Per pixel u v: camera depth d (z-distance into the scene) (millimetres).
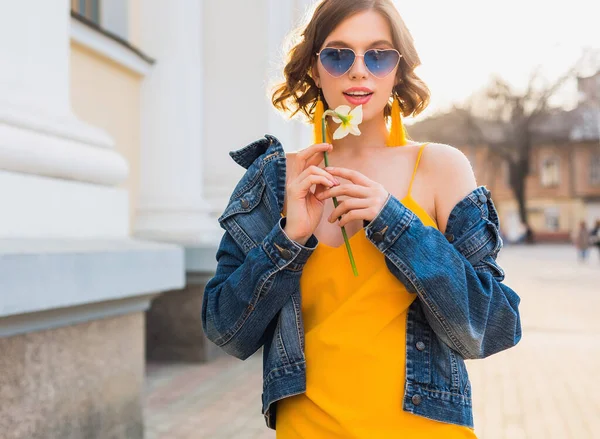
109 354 3350
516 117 52312
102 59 5973
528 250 46219
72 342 3084
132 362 3547
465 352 1364
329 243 1470
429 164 1485
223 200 7219
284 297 1413
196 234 6520
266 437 4164
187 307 6492
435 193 1471
